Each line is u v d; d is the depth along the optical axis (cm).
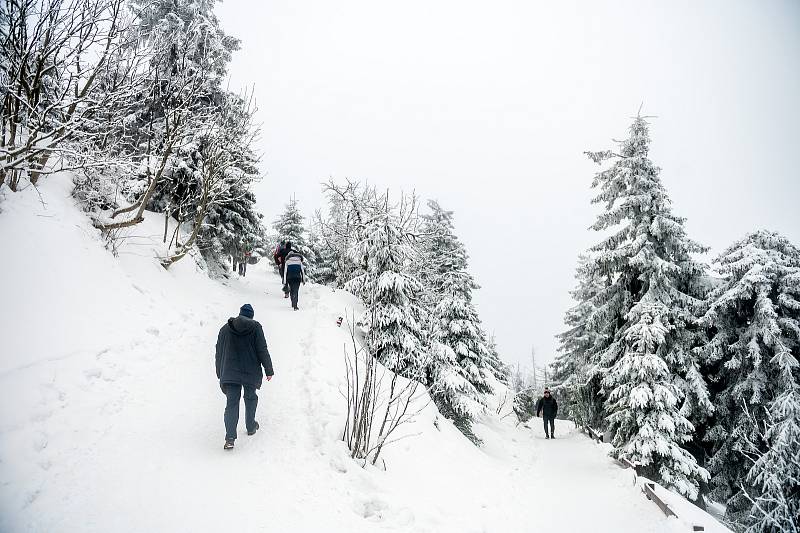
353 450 547
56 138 659
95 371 548
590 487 887
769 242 1278
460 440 938
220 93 1430
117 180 927
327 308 1161
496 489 718
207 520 360
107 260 816
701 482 1232
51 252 675
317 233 3080
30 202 721
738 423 1195
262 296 1522
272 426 554
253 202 1723
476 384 1709
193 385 634
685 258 1390
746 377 1217
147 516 349
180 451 461
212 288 1252
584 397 1555
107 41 711
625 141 1445
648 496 789
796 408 930
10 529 299
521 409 2205
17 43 632
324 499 430
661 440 1027
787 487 805
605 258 1400
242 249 1794
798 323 1191
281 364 770
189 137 1127
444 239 1966
